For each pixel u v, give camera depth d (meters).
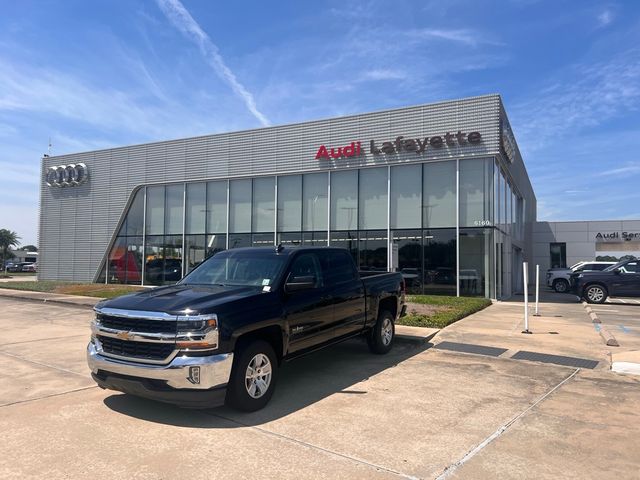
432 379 7.09
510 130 22.36
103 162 28.77
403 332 10.31
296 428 5.10
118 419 5.35
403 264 20.36
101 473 4.04
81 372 7.51
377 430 5.04
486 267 18.97
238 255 7.26
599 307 17.47
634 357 8.34
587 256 38.88
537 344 9.62
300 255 6.93
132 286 24.89
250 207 24.08
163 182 26.48
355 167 21.47
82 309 16.34
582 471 4.10
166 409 5.68
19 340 10.34
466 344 9.64
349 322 7.62
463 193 19.48
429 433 4.95
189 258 25.72
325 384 6.82
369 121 21.23
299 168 22.69
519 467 4.18
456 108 19.58
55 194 30.69
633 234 37.91
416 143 20.11
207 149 25.20
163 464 4.21
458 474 4.04
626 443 4.71
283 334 6.14
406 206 20.48
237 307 5.57
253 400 5.58
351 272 7.93
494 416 5.47
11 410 5.66
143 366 5.20
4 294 21.09
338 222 21.86
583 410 5.70
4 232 94.19
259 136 23.81
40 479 3.92
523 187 32.50
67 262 29.94
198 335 5.13
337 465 4.21
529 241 38.22
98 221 28.84
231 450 4.52
